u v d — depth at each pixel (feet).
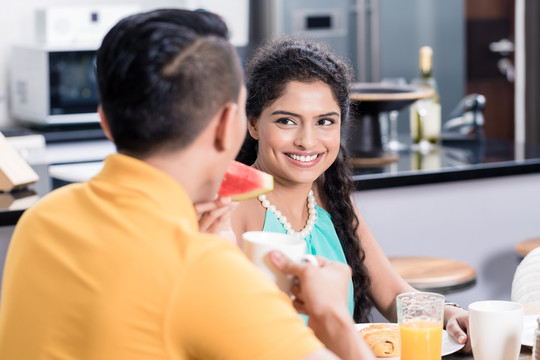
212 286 3.14
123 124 3.34
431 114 13.21
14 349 3.46
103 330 3.19
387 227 11.18
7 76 17.26
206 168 3.48
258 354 3.08
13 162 9.74
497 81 23.50
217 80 3.32
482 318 4.99
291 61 5.97
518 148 13.21
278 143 6.03
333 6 18.76
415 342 4.98
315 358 3.09
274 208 6.21
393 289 6.73
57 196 3.60
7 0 17.10
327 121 6.09
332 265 3.72
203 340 3.14
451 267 9.83
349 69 6.38
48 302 3.35
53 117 15.83
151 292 3.16
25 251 3.50
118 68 3.29
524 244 11.03
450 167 11.53
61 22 16.34
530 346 5.52
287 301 3.30
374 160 11.84
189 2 18.22
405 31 19.38
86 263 3.29
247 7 18.29
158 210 3.32
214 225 3.98
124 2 18.53
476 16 23.24
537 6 21.84
